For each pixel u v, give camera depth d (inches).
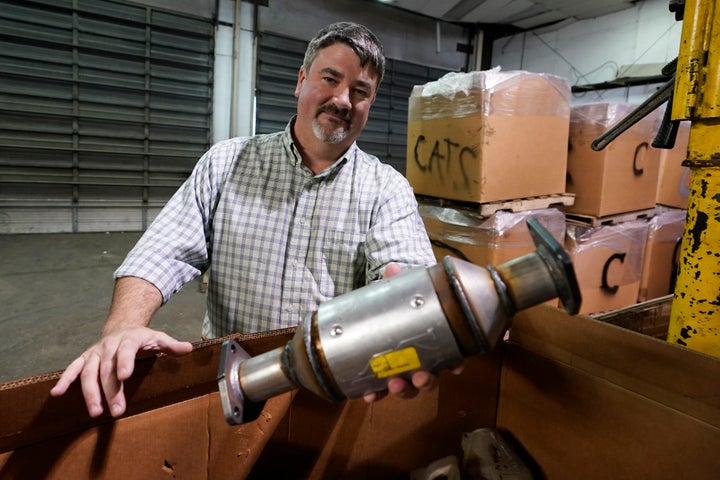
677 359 23.7
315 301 42.7
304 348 16.9
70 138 191.3
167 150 207.9
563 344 30.0
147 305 33.0
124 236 197.9
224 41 203.2
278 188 42.8
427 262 39.4
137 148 202.5
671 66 36.0
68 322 112.8
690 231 32.1
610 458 27.2
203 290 139.7
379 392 17.4
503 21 232.8
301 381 17.8
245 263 42.8
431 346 15.8
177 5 192.7
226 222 43.0
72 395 21.2
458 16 232.1
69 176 194.7
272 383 18.5
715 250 30.9
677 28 177.0
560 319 30.0
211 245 44.6
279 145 43.3
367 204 42.9
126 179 204.5
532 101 82.8
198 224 41.6
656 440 24.8
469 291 15.7
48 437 20.7
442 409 33.3
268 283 42.5
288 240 42.8
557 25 225.0
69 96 186.7
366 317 16.3
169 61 197.0
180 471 25.0
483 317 15.6
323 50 39.8
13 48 175.2
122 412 21.3
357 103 40.9
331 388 16.9
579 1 190.4
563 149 90.7
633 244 102.7
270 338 26.6
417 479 31.5
